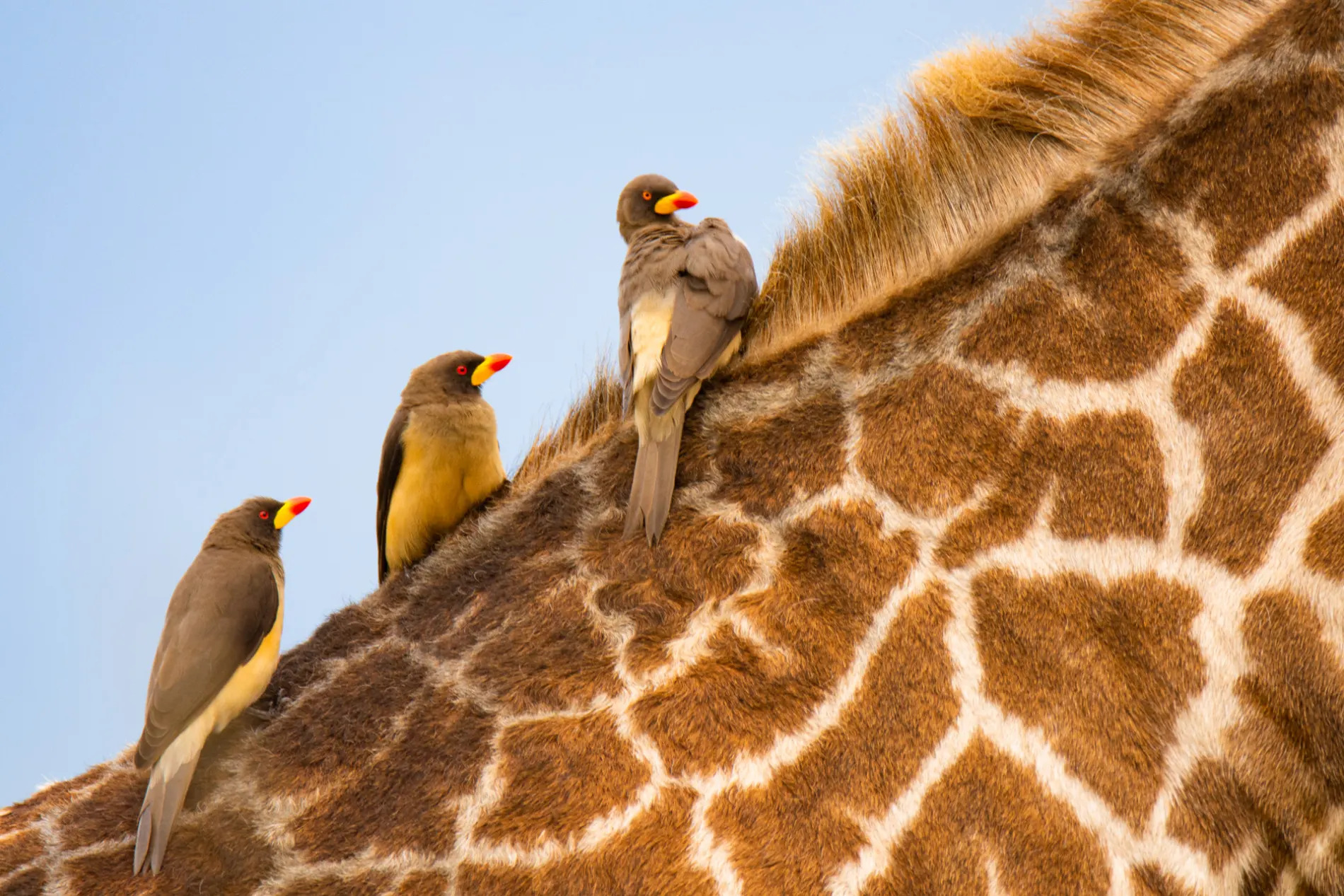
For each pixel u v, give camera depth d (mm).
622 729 8062
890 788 7738
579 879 7711
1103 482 7961
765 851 7648
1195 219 8117
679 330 8594
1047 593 7910
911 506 8195
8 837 8789
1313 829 7617
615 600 8547
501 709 8344
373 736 8508
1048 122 8641
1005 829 7621
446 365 9953
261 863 8086
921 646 7945
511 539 9320
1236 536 7746
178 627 8406
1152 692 7711
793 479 8461
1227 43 8391
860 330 8633
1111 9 8766
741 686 8039
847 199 9062
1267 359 7844
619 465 9156
